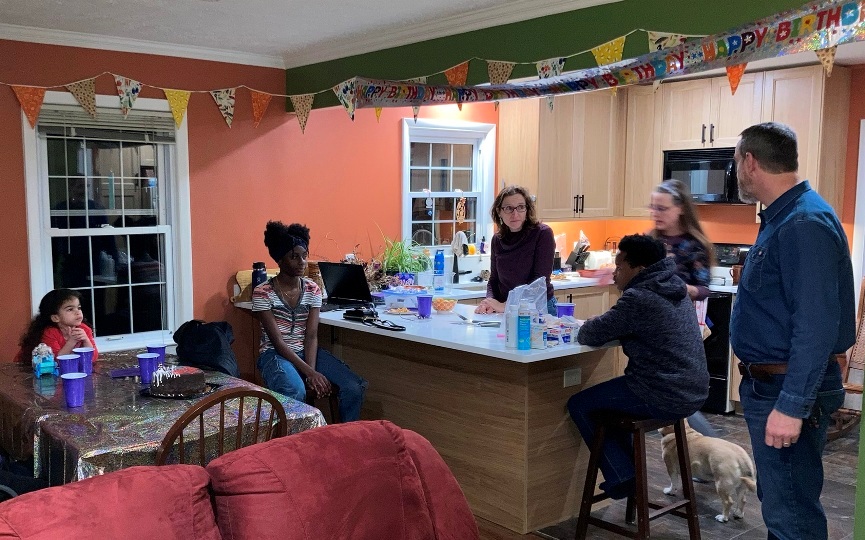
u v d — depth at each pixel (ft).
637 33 10.82
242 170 16.24
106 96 14.47
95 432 8.11
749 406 8.02
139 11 12.33
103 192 14.92
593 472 10.66
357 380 12.93
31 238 13.87
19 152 13.65
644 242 10.29
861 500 5.19
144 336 15.52
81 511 4.99
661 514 10.48
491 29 12.63
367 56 14.85
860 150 17.31
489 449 11.66
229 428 8.41
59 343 11.37
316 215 17.33
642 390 10.20
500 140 19.98
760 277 7.81
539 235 13.24
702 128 18.69
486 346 10.77
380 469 6.20
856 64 17.02
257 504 5.58
